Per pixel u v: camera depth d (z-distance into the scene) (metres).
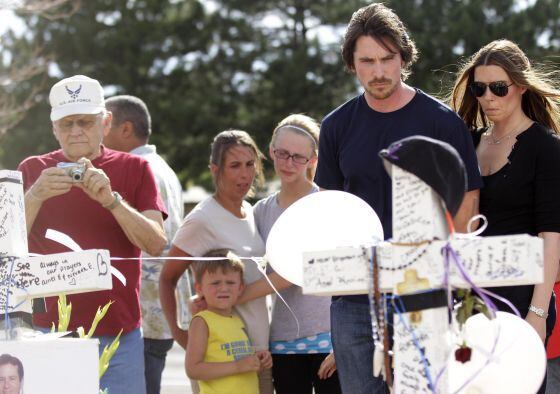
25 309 5.21
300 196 8.53
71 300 7.31
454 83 8.00
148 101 33.50
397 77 6.50
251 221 8.57
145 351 9.07
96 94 7.51
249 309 8.30
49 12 32.66
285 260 5.53
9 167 32.16
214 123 33.78
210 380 7.96
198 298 8.33
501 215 6.88
